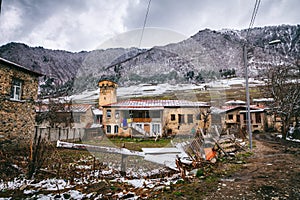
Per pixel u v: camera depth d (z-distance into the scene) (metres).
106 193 3.03
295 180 3.55
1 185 3.48
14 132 9.02
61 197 2.94
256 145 9.66
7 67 8.77
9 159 4.82
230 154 6.36
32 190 3.26
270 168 4.57
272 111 15.46
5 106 8.63
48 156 4.86
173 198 2.79
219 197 2.81
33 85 10.32
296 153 7.00
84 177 3.82
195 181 3.58
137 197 2.86
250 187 3.20
